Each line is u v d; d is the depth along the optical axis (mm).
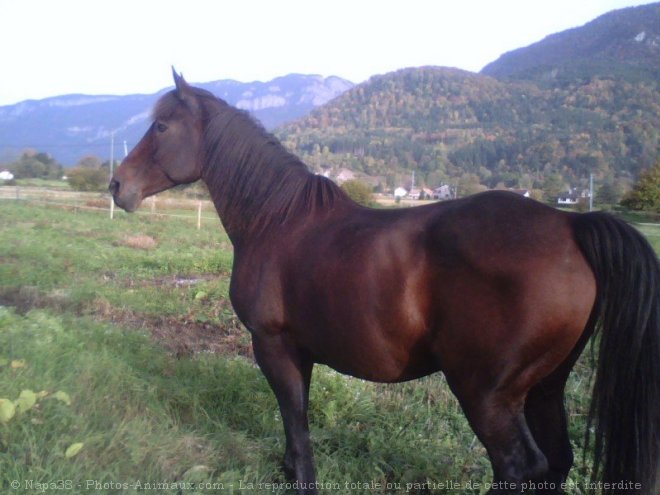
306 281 2971
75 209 22953
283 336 3199
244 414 4105
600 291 2471
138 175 3789
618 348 2445
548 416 2906
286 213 3225
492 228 2557
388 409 4523
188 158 3684
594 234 2473
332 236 2967
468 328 2559
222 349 5902
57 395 3289
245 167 3408
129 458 3135
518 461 2613
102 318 6555
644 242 2457
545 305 2436
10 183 44219
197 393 4176
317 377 4711
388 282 2701
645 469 2439
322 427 4176
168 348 5621
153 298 7707
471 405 2639
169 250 13109
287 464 3283
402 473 3619
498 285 2488
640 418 2439
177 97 3713
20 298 6914
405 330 2707
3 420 2988
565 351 2527
